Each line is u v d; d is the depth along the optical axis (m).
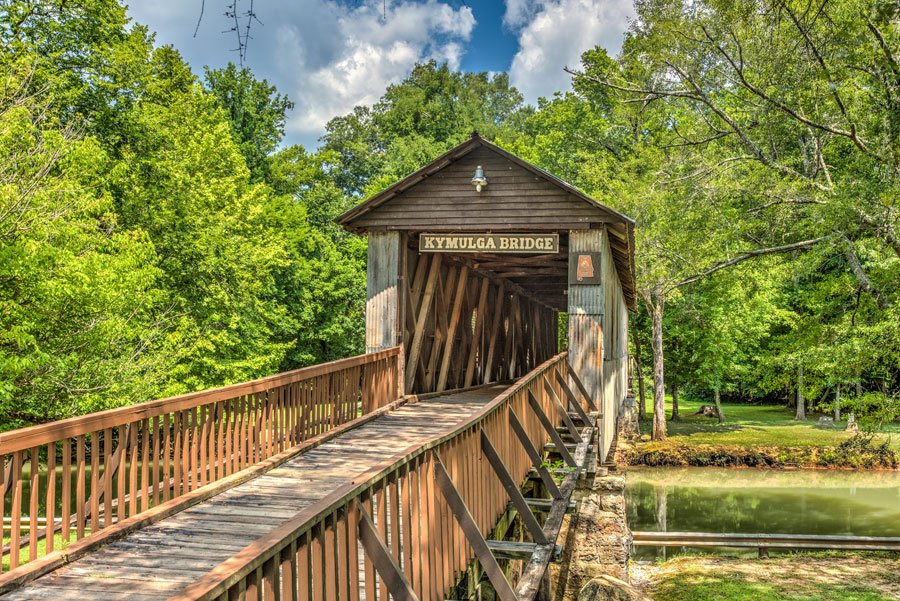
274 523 5.18
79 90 16.72
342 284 35.09
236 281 21.94
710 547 17.08
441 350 14.16
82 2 17.56
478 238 11.71
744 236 19.61
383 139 56.12
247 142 35.88
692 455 28.33
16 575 4.03
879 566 14.77
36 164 10.64
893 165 13.16
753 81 17.11
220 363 20.44
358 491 3.18
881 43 12.43
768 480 25.64
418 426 9.17
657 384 31.47
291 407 7.79
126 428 5.44
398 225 11.83
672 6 17.92
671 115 28.55
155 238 19.62
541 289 22.05
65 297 10.24
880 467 27.22
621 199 26.88
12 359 8.83
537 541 5.42
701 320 34.31
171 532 4.97
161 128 21.70
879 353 14.54
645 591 13.88
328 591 2.92
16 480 4.40
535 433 8.30
